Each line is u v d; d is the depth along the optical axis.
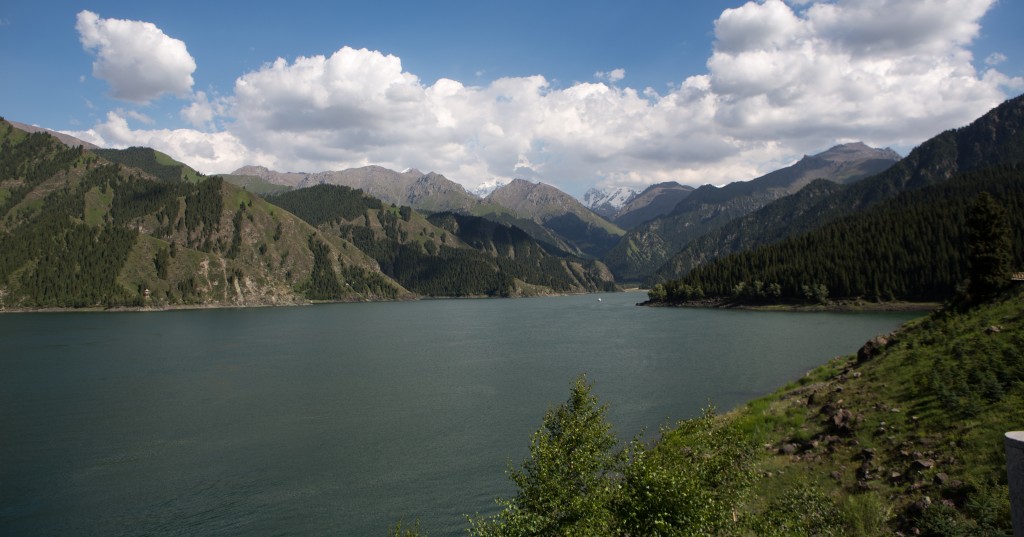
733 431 26.66
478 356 107.25
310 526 35.22
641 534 19.50
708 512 19.69
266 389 76.44
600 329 156.00
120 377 86.56
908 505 23.06
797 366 79.56
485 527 24.69
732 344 108.19
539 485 24.50
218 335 156.00
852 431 31.95
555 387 73.69
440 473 43.47
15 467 45.81
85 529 35.41
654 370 81.69
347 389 75.94
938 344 42.00
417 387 76.62
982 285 50.34
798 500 24.08
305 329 176.62
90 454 48.88
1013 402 27.42
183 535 34.47
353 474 43.56
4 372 91.62
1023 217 177.88
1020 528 9.74
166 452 49.22
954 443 26.11
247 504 38.50
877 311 175.38
